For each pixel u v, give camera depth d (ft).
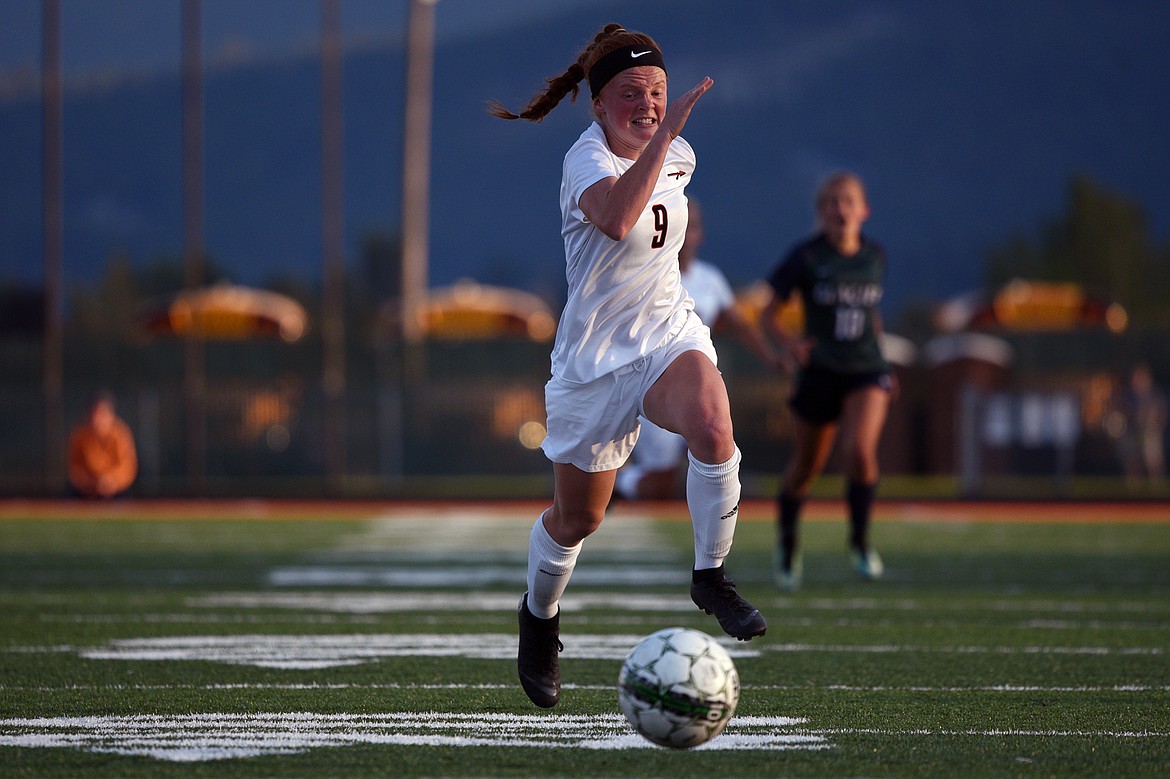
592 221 48.08
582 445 50.16
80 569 114.93
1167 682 59.88
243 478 319.68
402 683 59.00
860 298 99.09
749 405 316.60
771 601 92.02
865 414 100.78
